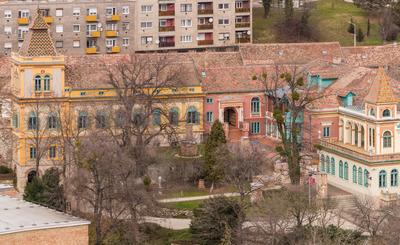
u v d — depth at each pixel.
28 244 160.62
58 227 162.25
